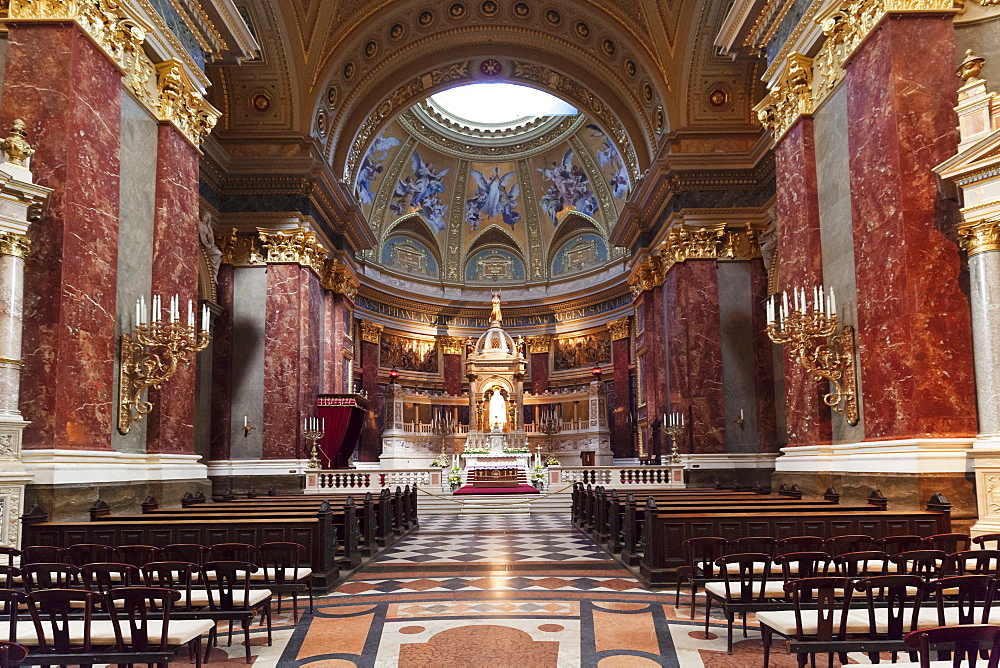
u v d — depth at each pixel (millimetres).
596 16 21719
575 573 9953
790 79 12055
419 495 20781
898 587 4945
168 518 8992
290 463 19625
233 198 20625
